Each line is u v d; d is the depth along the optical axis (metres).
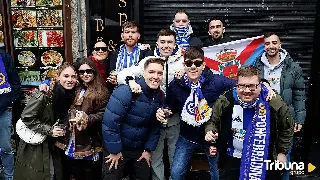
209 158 3.79
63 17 4.57
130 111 3.39
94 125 3.57
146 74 3.34
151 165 4.06
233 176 3.33
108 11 4.66
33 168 3.72
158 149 4.02
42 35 4.64
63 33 4.62
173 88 3.70
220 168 3.39
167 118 3.76
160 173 4.09
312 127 4.77
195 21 4.87
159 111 3.43
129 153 3.59
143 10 4.82
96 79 3.62
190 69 3.49
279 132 3.19
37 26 4.62
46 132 3.60
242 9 4.83
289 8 4.80
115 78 4.00
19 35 4.66
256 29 4.88
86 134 3.63
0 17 4.62
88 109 3.54
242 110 3.13
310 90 4.73
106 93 3.65
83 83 3.66
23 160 3.74
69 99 3.64
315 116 4.76
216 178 3.83
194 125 3.61
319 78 4.69
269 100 3.05
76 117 3.43
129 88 3.34
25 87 4.79
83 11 4.62
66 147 3.69
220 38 4.50
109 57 4.37
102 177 3.71
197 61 3.46
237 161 3.30
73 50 4.71
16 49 4.70
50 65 4.72
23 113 3.60
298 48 4.89
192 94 3.58
